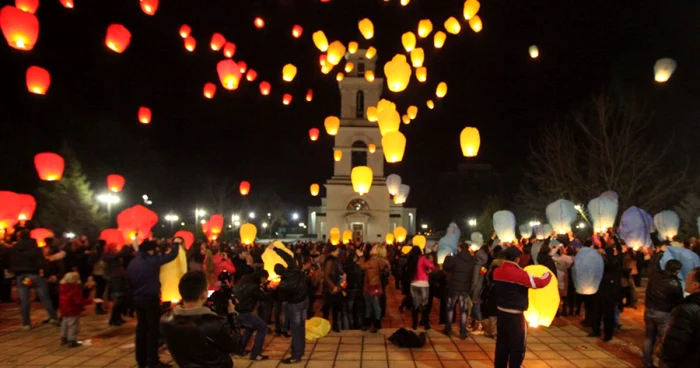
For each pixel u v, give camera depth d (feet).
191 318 12.30
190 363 12.16
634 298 42.68
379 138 159.02
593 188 88.07
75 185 124.06
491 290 30.96
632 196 83.30
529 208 134.92
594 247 37.45
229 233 162.09
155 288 23.47
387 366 25.41
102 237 41.55
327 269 33.86
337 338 31.42
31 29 28.73
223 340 12.40
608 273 30.40
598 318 31.53
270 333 32.99
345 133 159.43
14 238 44.06
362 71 162.50
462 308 31.12
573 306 41.11
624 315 39.50
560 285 38.32
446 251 44.80
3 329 32.65
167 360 25.71
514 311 21.49
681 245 38.47
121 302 34.35
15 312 39.01
